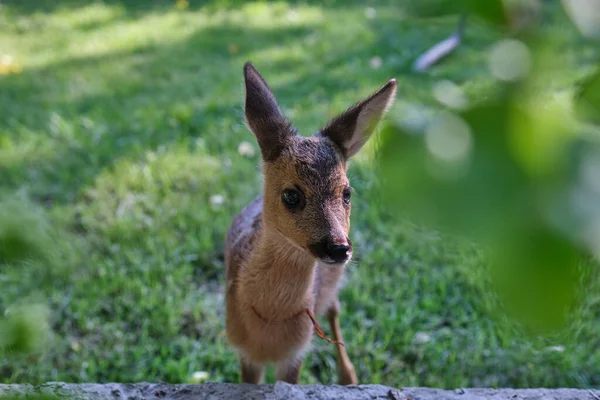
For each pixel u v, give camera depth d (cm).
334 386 103
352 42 266
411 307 139
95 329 134
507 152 26
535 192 25
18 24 302
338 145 106
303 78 232
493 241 26
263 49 265
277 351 112
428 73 225
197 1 334
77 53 265
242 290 110
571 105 31
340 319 138
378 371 128
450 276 143
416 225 27
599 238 24
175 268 146
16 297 131
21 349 69
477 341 131
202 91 224
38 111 210
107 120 202
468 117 27
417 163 27
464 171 26
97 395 98
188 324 136
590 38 27
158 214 158
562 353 127
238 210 159
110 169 175
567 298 25
